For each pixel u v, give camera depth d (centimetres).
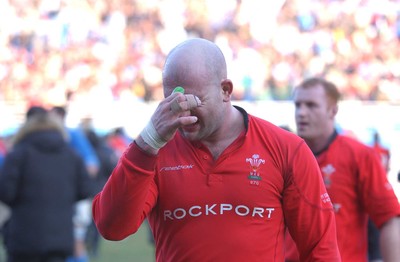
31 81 8531
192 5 9481
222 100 1127
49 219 2617
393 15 9175
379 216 1688
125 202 1102
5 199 2597
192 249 1152
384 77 8481
